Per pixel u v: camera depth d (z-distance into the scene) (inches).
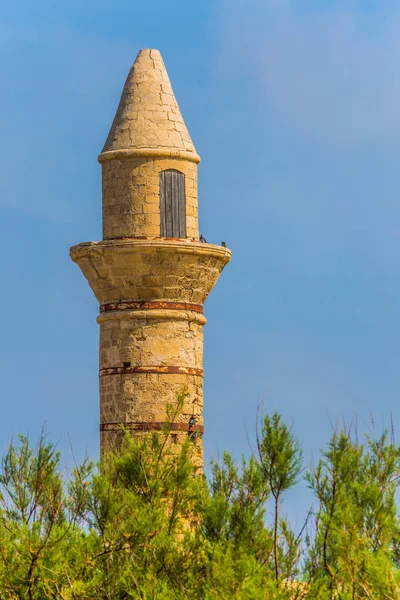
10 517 2728.8
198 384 3378.4
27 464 2770.7
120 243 3321.9
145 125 3422.7
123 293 3358.8
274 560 2516.0
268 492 2645.2
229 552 2450.8
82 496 2736.2
